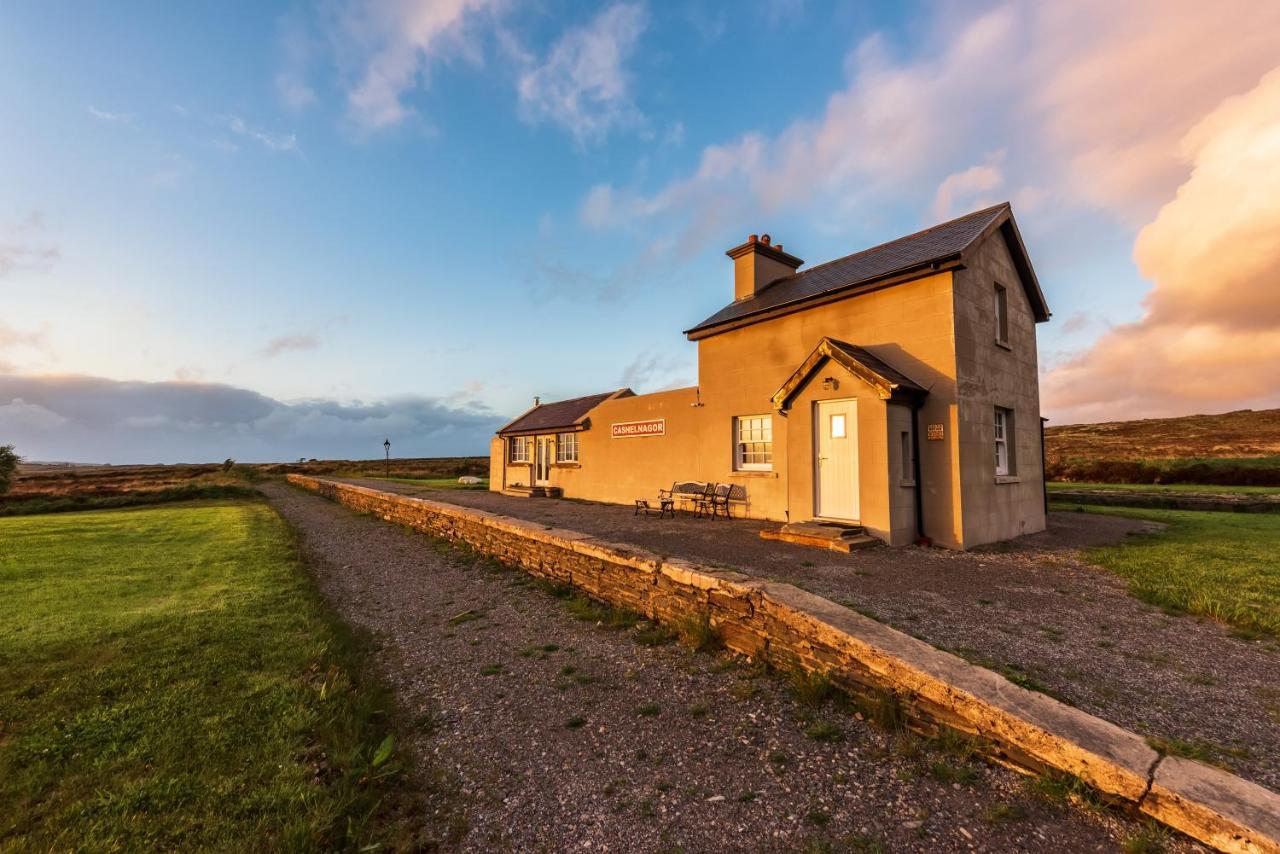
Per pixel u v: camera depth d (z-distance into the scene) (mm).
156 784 2936
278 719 3695
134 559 9578
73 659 4738
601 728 3699
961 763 3025
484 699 4211
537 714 3938
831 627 3984
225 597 6867
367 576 8688
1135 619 5070
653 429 15039
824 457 9703
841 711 3723
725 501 12344
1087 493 17109
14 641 5156
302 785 2949
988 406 9711
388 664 4996
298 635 5418
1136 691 3639
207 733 3496
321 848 2547
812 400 9750
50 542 11555
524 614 6422
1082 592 5957
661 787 3014
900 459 8812
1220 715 3328
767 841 2549
